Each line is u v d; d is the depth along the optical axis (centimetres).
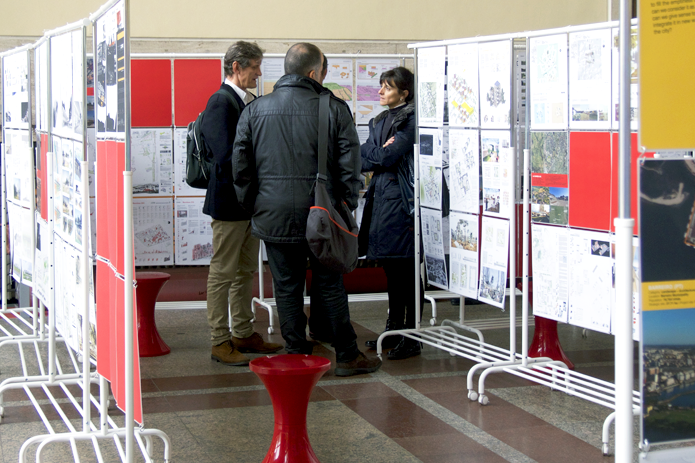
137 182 599
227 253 457
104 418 288
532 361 402
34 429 349
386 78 480
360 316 612
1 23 644
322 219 386
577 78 358
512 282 394
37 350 423
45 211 354
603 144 347
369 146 470
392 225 470
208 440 332
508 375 441
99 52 282
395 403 385
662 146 189
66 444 330
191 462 306
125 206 243
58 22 653
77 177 284
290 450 285
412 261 487
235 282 482
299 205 404
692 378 197
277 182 404
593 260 355
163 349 489
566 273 372
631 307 190
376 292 691
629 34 186
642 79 186
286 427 286
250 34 700
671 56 187
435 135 448
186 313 625
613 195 343
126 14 235
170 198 607
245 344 485
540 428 347
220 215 445
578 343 525
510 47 383
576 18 782
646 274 193
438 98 443
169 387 413
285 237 406
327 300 428
